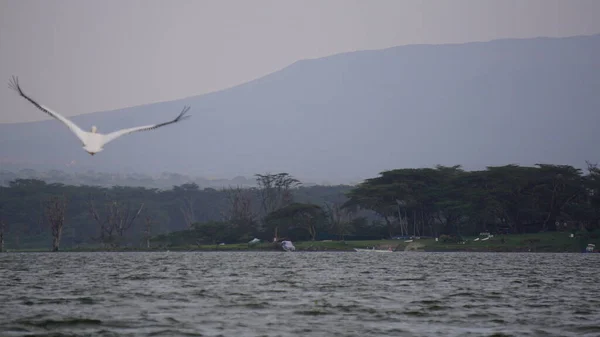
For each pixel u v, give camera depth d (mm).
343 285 81688
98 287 78188
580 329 48312
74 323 49844
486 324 50438
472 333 46750
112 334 45719
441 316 54125
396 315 54562
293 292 72438
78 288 76812
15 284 82625
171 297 66750
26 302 62188
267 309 57688
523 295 69938
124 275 100938
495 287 79312
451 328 48656
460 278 94750
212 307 58844
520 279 92750
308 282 86375
